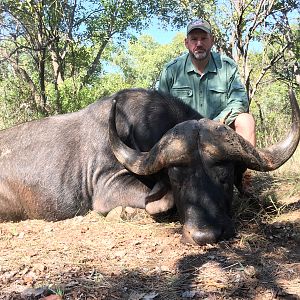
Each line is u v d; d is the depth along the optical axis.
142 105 2.26
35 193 2.32
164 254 1.58
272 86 8.17
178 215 1.99
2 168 2.38
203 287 1.31
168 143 1.78
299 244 1.68
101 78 9.19
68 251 1.62
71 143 2.36
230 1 5.25
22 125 2.52
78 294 1.27
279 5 5.53
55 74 6.24
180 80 2.47
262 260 1.50
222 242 1.65
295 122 1.86
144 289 1.31
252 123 2.28
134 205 2.14
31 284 1.34
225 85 2.41
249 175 2.15
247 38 5.09
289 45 5.71
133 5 7.28
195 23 2.34
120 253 1.58
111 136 2.00
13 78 5.53
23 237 1.83
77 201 2.29
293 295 1.24
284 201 2.30
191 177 1.72
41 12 4.90
